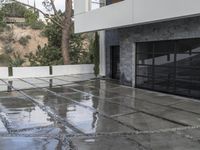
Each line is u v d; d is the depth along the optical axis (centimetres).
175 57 1255
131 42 1511
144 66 1455
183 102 1093
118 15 1371
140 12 1224
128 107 1020
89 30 1616
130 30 1511
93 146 634
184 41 1204
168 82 1303
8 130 757
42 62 2516
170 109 980
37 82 1806
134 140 671
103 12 1488
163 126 780
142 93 1321
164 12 1101
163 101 1119
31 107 1042
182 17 1059
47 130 754
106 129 759
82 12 1673
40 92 1398
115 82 1744
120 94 1298
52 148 625
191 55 1169
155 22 1220
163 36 1288
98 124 806
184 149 612
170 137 689
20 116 905
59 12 2623
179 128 760
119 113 933
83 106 1049
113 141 666
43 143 656
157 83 1372
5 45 4075
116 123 814
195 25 1121
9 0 2825
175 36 1220
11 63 2517
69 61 2464
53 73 2220
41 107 1041
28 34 4444
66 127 780
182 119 849
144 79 1457
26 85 1666
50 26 2670
